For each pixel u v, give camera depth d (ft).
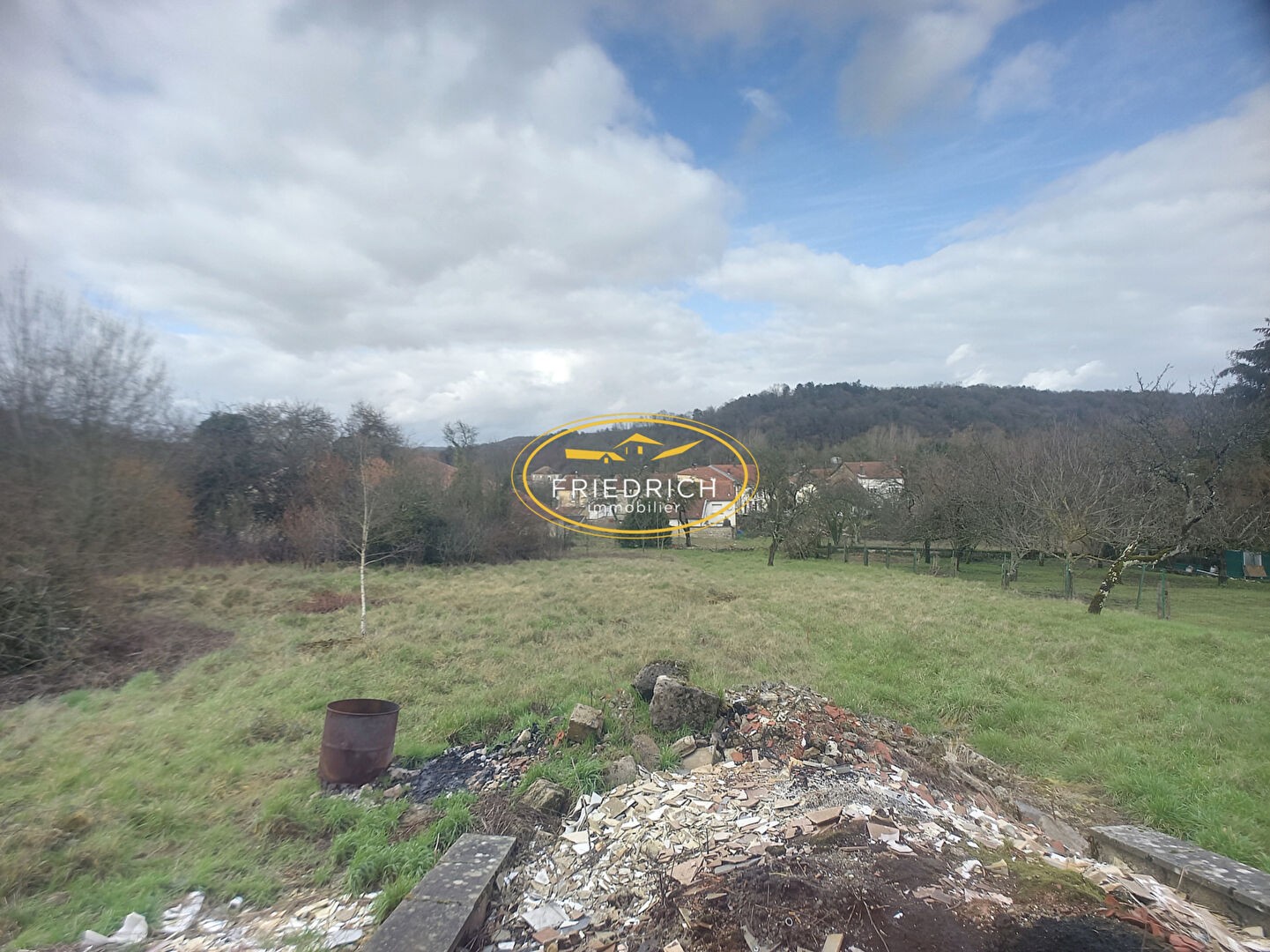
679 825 12.55
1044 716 22.59
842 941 8.28
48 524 27.48
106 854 12.55
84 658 27.48
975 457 88.84
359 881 11.85
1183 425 64.85
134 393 32.73
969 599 52.85
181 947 10.12
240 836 13.73
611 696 21.72
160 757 17.46
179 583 50.06
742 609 44.70
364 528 37.47
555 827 13.58
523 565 80.33
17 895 11.19
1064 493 58.85
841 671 27.78
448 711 21.76
